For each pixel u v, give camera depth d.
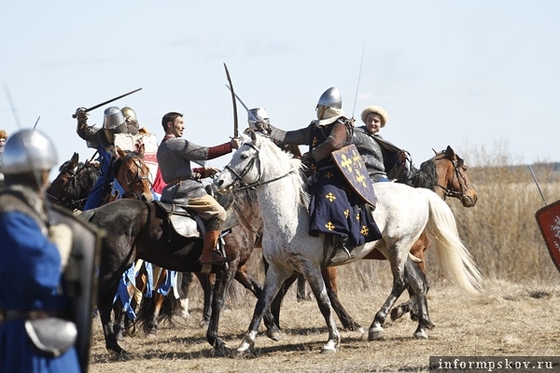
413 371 16.44
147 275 22.39
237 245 20.70
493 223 35.72
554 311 24.69
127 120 23.77
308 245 18.70
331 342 19.03
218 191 18.39
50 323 8.90
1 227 8.77
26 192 9.00
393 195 20.22
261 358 18.84
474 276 21.34
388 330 22.38
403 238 20.16
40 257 8.72
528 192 36.12
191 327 25.14
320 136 19.16
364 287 32.25
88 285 9.11
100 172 22.77
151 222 18.94
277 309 21.83
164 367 18.19
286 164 18.83
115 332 22.16
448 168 25.31
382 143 22.58
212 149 19.53
